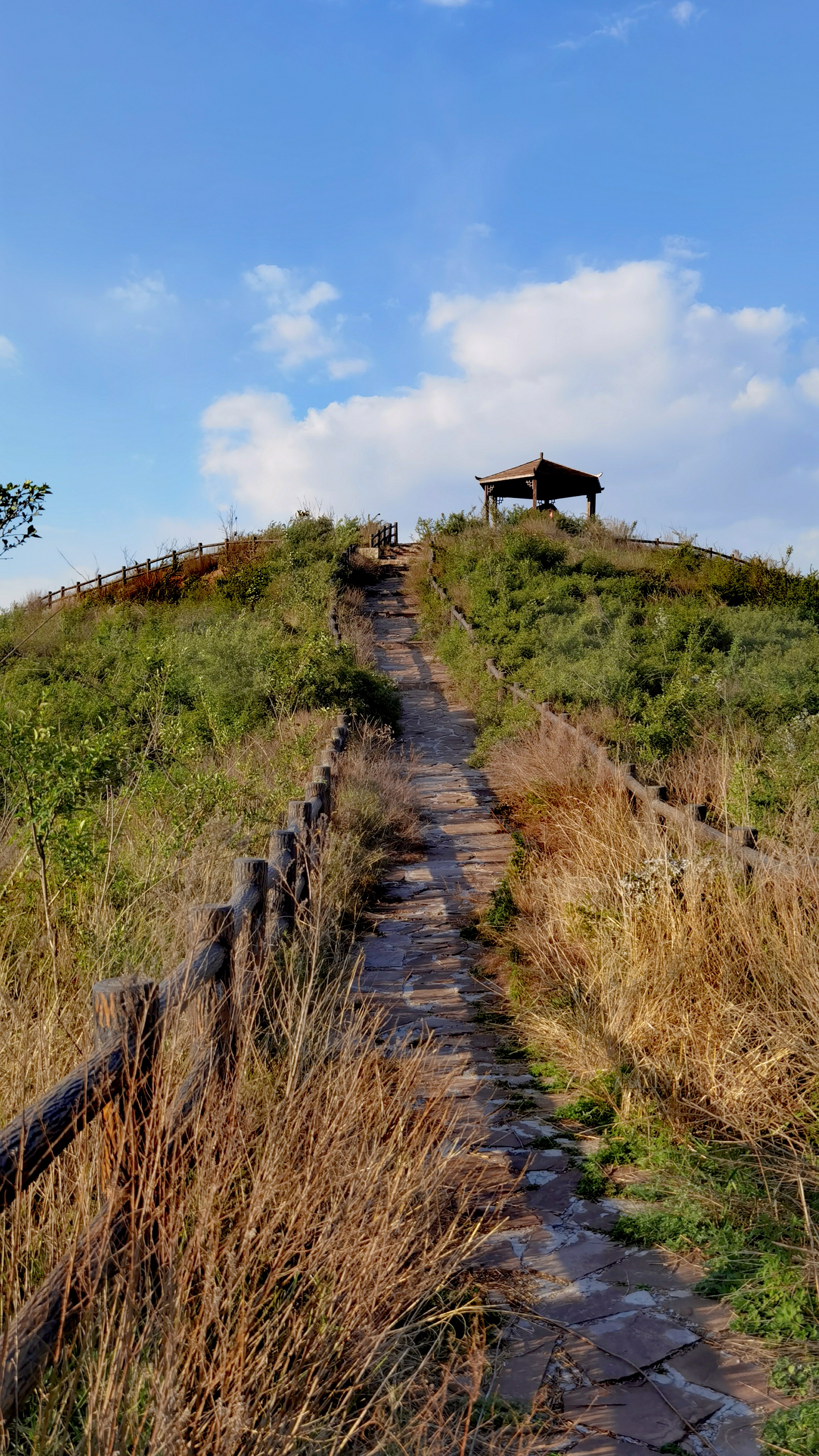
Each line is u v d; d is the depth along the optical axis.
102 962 3.86
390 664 18.70
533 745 10.95
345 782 9.55
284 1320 2.20
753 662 14.27
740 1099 3.81
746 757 8.23
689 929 4.84
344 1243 2.43
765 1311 2.69
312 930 5.29
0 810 5.39
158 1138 2.34
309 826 6.41
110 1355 2.06
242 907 3.95
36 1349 1.81
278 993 4.31
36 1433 1.84
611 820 7.10
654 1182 3.42
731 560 23.66
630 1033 4.35
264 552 27.33
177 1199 2.42
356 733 12.21
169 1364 1.92
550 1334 2.62
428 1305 2.69
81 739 5.50
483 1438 2.19
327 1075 3.21
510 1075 4.42
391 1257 2.50
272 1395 2.02
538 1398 2.35
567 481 31.66
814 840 5.50
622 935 5.11
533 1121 3.95
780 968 4.43
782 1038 4.01
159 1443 1.83
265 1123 2.88
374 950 6.25
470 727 14.31
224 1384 1.97
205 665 13.90
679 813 6.38
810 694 11.29
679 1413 2.30
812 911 4.71
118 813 5.99
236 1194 2.63
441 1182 3.07
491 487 32.62
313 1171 2.62
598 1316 2.71
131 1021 2.44
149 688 11.70
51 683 14.31
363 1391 2.25
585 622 16.61
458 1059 4.55
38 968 4.00
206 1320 2.05
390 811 9.35
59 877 4.75
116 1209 2.26
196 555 28.95
